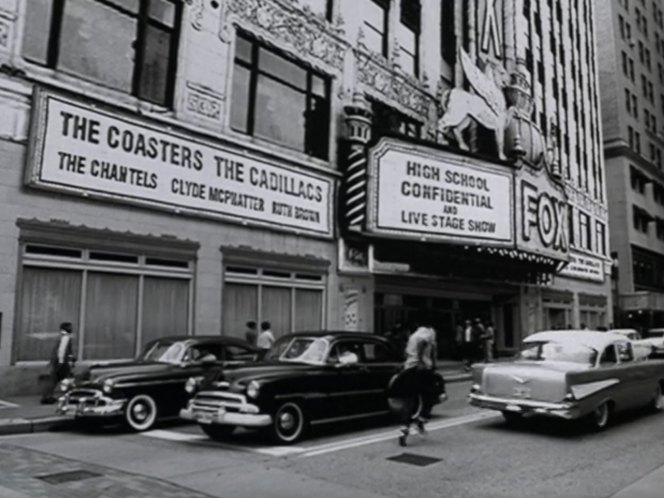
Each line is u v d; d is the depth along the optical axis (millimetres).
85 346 13812
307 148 20531
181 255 15766
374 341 11188
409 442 9375
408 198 21828
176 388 10703
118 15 15266
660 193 58344
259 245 18125
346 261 21219
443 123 25062
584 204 40312
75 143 13758
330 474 7316
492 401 10562
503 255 25656
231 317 17188
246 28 18406
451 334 27781
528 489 6773
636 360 12039
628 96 54375
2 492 6312
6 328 12484
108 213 14320
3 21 12930
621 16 55094
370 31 23859
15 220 12711
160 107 15688
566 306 36500
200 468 7582
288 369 9625
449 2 28719
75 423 10609
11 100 12906
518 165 25797
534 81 34656
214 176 16844
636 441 9625
